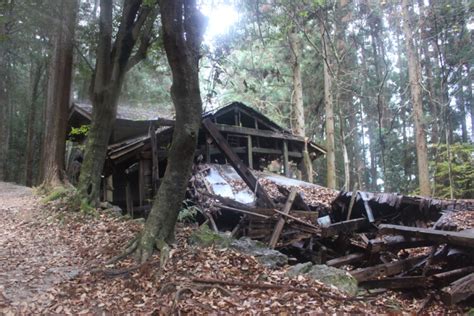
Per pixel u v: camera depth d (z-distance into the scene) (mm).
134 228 8820
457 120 29906
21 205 13172
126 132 18438
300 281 6082
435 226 9836
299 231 10023
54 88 15172
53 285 5934
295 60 22484
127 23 11062
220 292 5477
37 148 34062
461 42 21094
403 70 28953
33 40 19891
